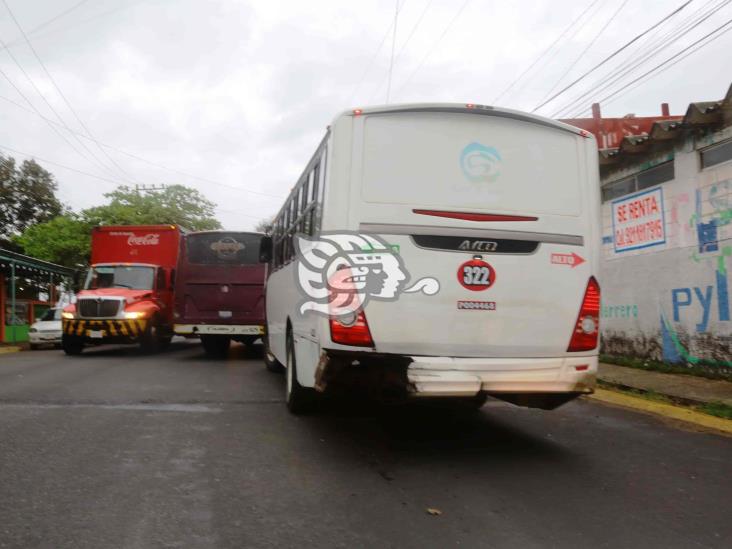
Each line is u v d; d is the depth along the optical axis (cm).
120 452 522
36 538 341
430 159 509
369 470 481
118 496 411
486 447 561
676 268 982
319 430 618
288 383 723
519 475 473
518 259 509
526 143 528
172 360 1359
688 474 481
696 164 940
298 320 650
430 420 676
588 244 530
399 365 484
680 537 354
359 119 507
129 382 951
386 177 501
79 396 808
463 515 384
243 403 768
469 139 518
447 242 499
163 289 1648
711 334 912
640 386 848
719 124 892
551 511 394
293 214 760
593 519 380
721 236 894
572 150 540
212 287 1367
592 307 525
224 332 1361
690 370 934
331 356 486
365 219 493
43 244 2609
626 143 1027
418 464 500
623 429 643
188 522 367
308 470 478
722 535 358
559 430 637
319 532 355
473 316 496
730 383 850
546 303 510
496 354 498
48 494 413
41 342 1877
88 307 1476
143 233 1689
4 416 668
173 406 741
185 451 527
